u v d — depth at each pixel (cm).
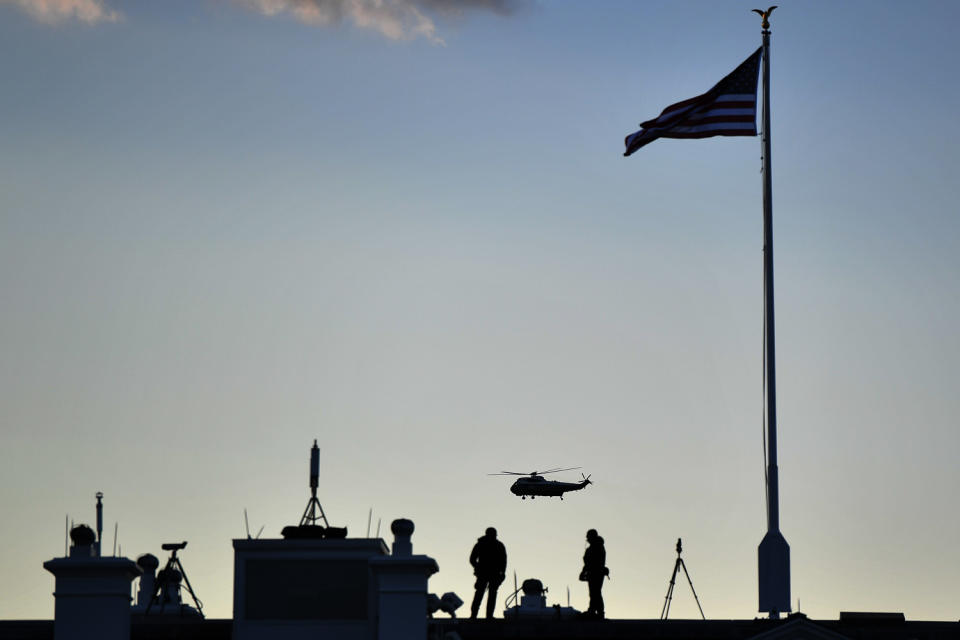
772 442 15588
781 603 15100
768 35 16650
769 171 16325
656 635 12519
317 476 13800
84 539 11812
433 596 12519
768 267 16062
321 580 12331
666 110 17525
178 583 14675
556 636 12575
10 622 12194
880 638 12562
